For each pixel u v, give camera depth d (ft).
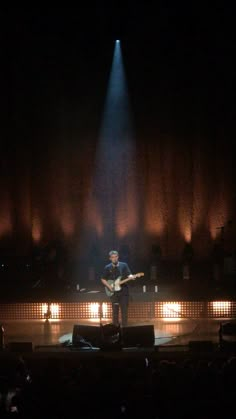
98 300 45.60
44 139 53.11
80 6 52.03
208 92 52.65
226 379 20.76
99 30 52.26
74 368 24.18
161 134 53.06
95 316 46.19
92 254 51.52
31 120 52.90
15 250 53.16
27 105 52.80
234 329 33.37
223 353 28.91
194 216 53.26
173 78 52.65
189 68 52.54
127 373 22.79
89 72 52.60
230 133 52.70
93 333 33.06
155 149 53.16
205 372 20.88
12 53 52.37
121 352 30.12
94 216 53.42
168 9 52.03
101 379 21.66
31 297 45.96
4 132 52.80
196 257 52.95
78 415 19.39
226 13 51.72
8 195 53.31
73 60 52.54
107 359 25.23
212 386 20.49
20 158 53.16
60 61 52.54
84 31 52.26
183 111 52.80
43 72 52.65
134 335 32.50
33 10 52.01
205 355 28.73
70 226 53.31
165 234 53.31
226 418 18.79
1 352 30.60
